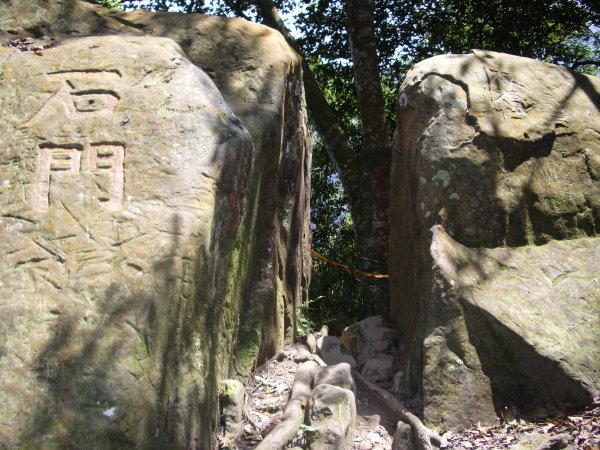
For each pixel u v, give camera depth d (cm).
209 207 381
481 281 503
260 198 527
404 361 541
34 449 305
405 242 593
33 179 388
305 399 456
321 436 412
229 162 404
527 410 471
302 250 657
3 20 519
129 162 390
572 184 564
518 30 1277
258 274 530
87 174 388
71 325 336
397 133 612
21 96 419
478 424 466
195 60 556
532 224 545
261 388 497
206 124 409
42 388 319
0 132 406
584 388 469
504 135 547
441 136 543
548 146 566
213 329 396
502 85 577
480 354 482
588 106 599
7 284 351
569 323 497
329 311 800
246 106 529
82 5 557
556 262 531
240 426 423
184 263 359
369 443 444
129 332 336
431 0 1283
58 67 432
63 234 366
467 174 533
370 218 902
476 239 525
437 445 437
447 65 578
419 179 540
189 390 348
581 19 1256
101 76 426
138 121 404
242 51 566
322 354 573
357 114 1322
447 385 474
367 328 604
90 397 318
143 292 346
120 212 372
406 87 582
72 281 349
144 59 434
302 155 627
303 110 654
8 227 371
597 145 584
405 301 583
